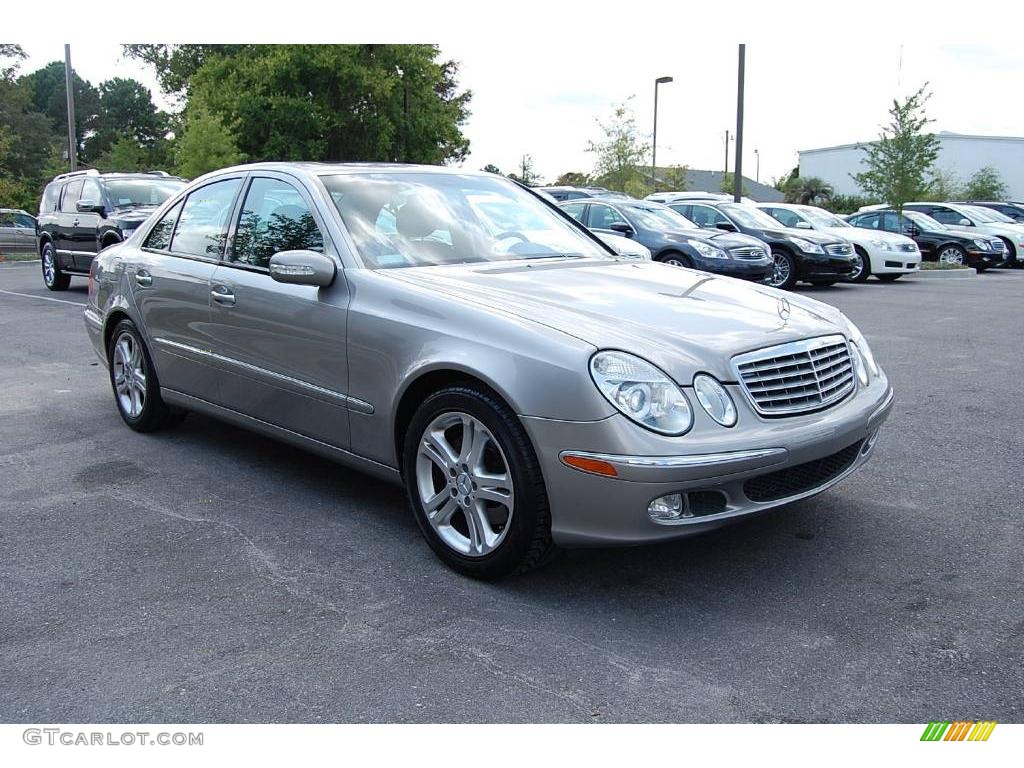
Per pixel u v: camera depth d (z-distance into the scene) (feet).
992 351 28.37
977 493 14.79
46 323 35.45
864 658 9.70
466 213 15.34
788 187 226.99
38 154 213.46
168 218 17.92
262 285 14.53
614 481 10.24
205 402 16.48
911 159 76.33
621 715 8.75
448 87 135.64
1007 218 77.61
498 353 11.03
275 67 97.86
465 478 11.61
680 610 10.86
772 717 8.68
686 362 10.75
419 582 11.74
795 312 12.96
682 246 44.39
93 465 16.78
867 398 12.46
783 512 13.99
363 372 12.81
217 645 10.16
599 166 111.96
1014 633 10.19
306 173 14.82
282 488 15.42
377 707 8.95
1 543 13.10
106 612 10.97
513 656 9.86
